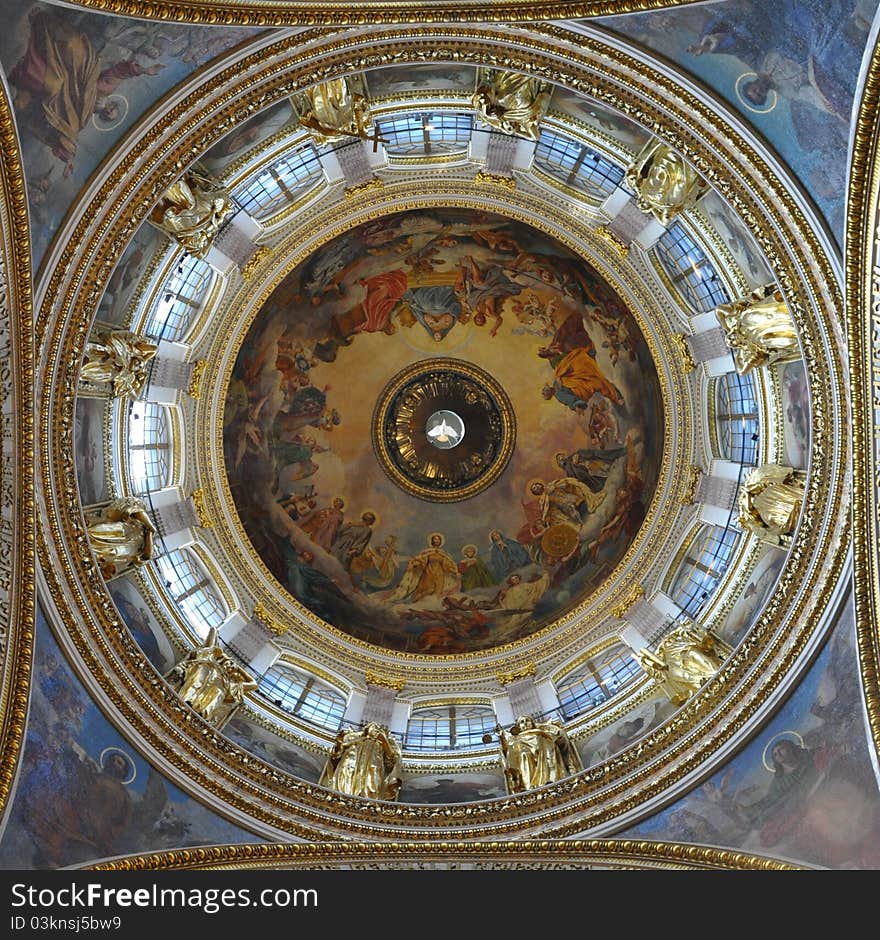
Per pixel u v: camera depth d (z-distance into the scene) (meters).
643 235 23.48
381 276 29.02
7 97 14.21
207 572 26.34
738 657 19.00
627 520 28.25
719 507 24.20
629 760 19.34
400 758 22.16
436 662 27.66
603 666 25.39
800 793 17.50
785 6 14.40
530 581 29.88
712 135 16.38
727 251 20.41
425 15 15.51
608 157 21.20
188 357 25.25
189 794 18.78
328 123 19.56
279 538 29.48
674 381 25.59
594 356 29.11
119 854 17.53
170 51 15.53
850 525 17.28
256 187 22.58
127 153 16.55
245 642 25.83
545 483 30.50
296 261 25.73
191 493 26.31
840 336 16.61
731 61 15.51
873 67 13.85
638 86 16.28
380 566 30.81
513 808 19.45
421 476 31.42
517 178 24.08
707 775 18.61
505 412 30.94
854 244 15.65
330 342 30.08
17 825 16.45
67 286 16.98
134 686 19.02
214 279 24.56
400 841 18.95
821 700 17.70
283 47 16.12
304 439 30.70
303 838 18.86
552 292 28.69
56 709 17.64
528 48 16.17
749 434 23.17
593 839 18.69
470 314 30.12
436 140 23.25
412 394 31.12
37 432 17.42
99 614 18.91
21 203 15.27
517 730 21.73
